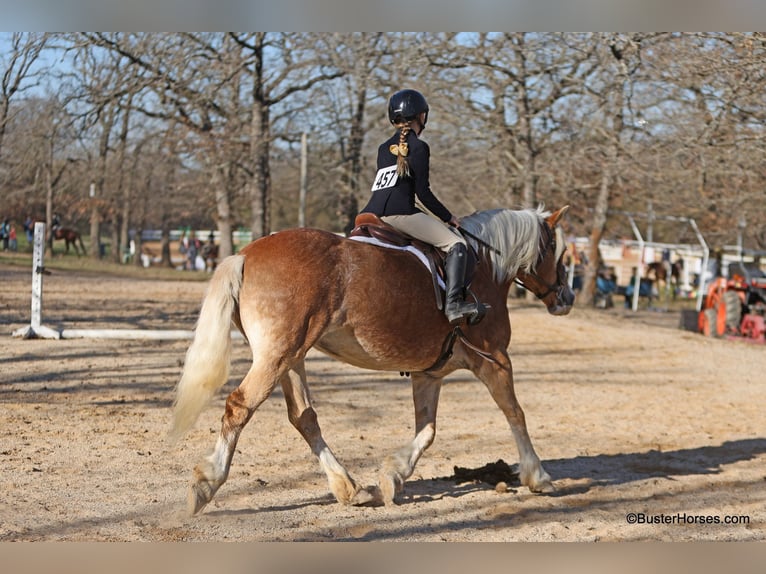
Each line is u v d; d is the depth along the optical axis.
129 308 20.02
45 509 5.59
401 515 5.86
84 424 8.34
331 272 5.62
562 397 11.24
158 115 24.17
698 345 17.55
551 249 7.36
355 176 28.41
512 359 14.59
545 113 21.95
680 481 7.13
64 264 37.62
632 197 25.62
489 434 8.80
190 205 43.56
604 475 7.30
